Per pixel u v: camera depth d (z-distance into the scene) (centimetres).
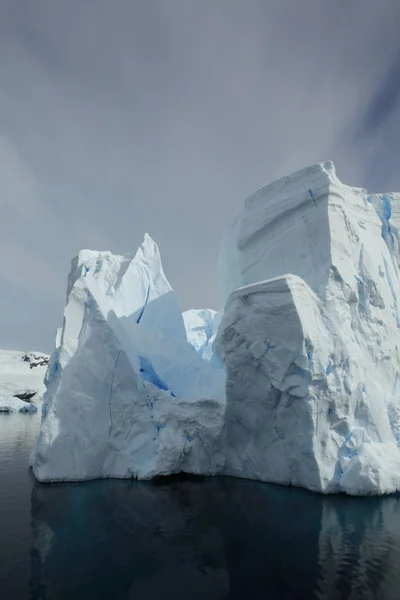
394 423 1759
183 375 2289
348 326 1845
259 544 1118
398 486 1553
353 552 1069
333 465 1603
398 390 1953
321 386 1645
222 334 1922
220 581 929
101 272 2677
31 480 1775
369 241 2120
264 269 2152
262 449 1806
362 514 1345
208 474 1889
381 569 983
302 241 2005
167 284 2736
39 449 1766
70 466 1756
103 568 988
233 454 1897
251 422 1833
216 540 1143
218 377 2269
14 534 1179
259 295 1812
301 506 1425
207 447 1911
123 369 1905
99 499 1502
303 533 1187
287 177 2139
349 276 1903
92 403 1839
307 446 1625
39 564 1005
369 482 1520
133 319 2553
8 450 2545
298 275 1992
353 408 1691
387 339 1953
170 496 1546
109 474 1814
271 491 1617
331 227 1919
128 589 898
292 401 1689
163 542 1132
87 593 883
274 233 2161
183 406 1931
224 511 1375
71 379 1845
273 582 930
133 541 1138
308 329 1683
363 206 2209
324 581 930
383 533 1188
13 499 1494
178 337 2633
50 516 1326
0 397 5281
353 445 1625
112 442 1842
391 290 2114
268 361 1753
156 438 1875
